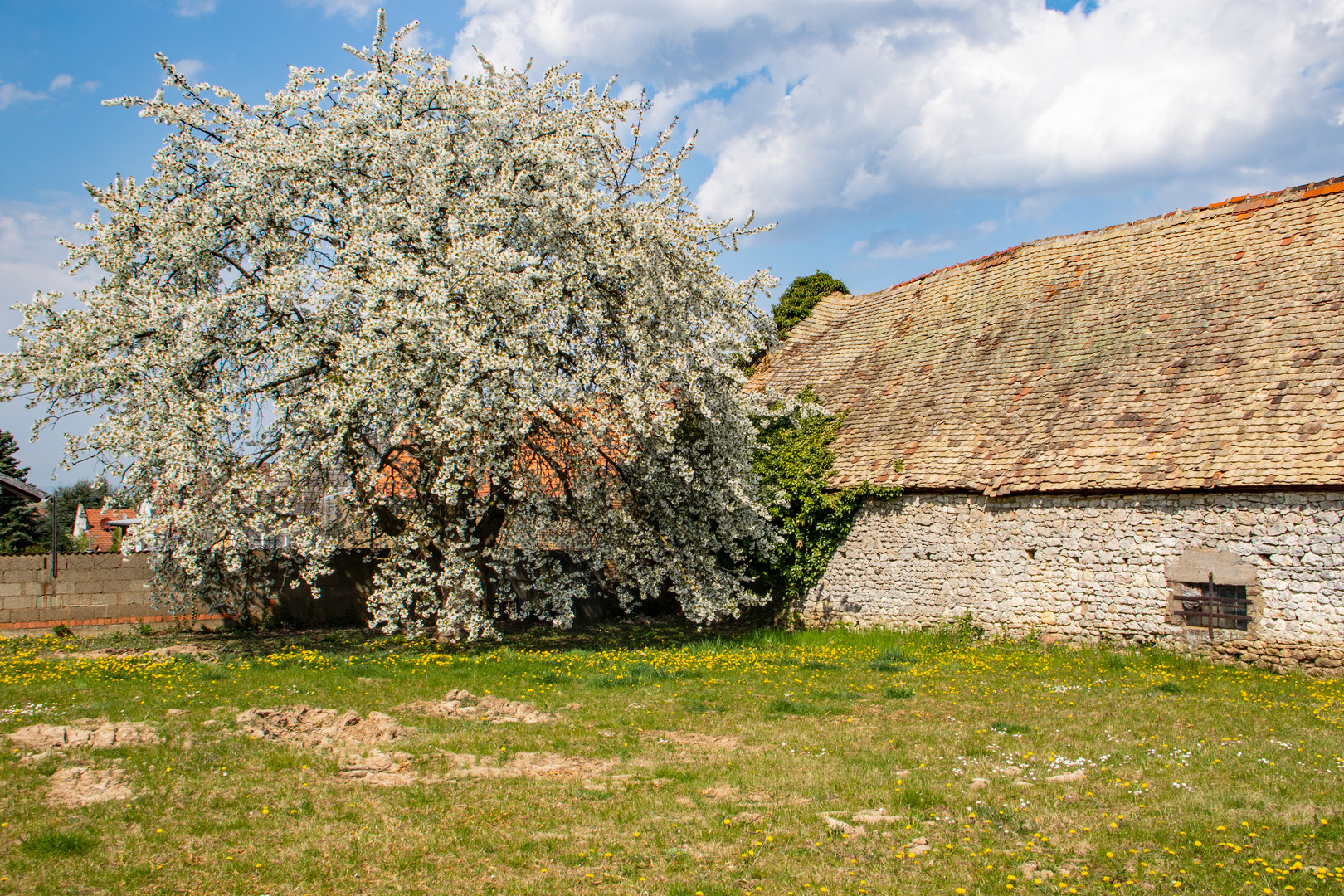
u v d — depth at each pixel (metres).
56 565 17.34
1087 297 19.56
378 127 14.95
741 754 8.62
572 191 14.67
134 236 14.59
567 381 14.78
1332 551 12.92
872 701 11.26
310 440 13.79
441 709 10.22
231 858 5.93
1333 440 13.29
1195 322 17.03
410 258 13.84
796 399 20.73
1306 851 5.90
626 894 5.49
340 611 19.28
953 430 18.42
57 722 8.77
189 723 9.02
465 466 14.30
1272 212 18.20
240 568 15.71
